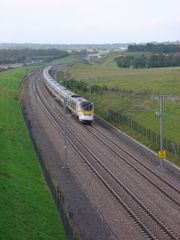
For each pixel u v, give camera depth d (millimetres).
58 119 85688
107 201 41531
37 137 69062
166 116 75125
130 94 100438
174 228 35375
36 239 31672
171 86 112812
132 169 52344
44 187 45031
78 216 37812
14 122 79125
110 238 33531
